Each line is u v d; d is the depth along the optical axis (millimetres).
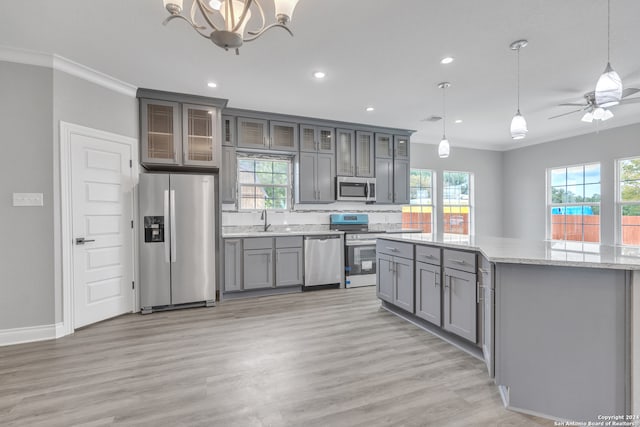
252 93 3719
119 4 2086
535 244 2467
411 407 1780
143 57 2816
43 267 2764
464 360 2355
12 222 2674
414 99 3947
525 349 1757
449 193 6395
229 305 3783
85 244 3057
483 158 6648
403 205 5980
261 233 4242
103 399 1851
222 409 1755
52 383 2027
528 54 2797
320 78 3305
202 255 3699
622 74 3184
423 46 2660
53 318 2785
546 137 5883
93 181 3129
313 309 3611
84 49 2668
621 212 4945
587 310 1616
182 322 3186
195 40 2541
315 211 5145
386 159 5312
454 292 2531
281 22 1527
